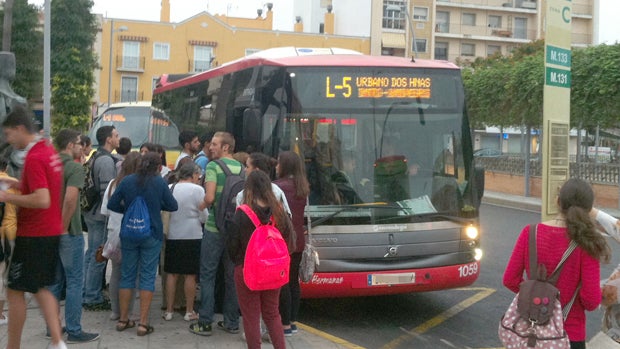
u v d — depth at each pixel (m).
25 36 35.75
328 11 69.31
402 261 7.89
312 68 8.10
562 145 7.23
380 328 8.13
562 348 4.25
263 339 7.11
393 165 8.05
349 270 7.70
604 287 4.96
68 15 39.72
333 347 7.00
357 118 8.09
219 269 7.95
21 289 5.43
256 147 8.08
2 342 6.59
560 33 7.29
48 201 5.37
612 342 7.39
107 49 57.53
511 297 9.70
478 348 7.34
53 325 5.57
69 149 6.46
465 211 8.22
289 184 6.81
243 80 9.03
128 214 6.91
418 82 8.30
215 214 7.04
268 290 5.79
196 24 59.44
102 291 8.38
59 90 39.25
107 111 21.62
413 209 7.98
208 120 10.85
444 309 9.05
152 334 7.16
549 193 7.08
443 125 8.31
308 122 8.01
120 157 8.83
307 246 6.91
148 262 7.04
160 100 15.49
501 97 27.25
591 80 21.91
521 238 4.58
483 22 70.88
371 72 8.18
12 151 7.01
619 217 20.64
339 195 7.88
